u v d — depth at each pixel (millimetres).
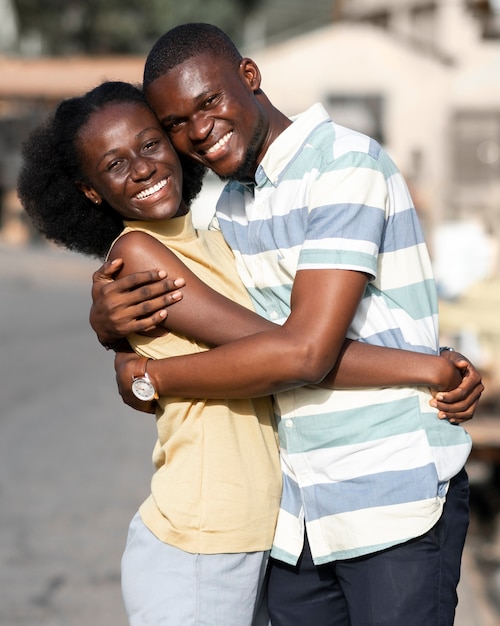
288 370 2982
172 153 3236
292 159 3201
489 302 7914
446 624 3125
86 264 22953
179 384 3119
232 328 3119
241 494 3133
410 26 30344
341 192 3047
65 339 14867
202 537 3094
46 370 12672
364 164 3084
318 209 3064
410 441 3107
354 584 3160
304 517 3232
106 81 3518
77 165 3281
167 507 3131
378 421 3113
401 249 3221
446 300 8500
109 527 7031
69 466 8508
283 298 3236
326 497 3150
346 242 3014
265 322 3131
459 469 3162
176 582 3090
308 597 3324
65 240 3553
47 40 40562
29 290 19828
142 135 3186
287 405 3205
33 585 6043
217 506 3111
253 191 3355
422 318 3258
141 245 3188
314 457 3168
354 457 3123
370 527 3090
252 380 3016
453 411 3160
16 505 7453
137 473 8312
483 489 8461
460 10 27625
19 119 26859
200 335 3148
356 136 3164
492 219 10898
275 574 3365
